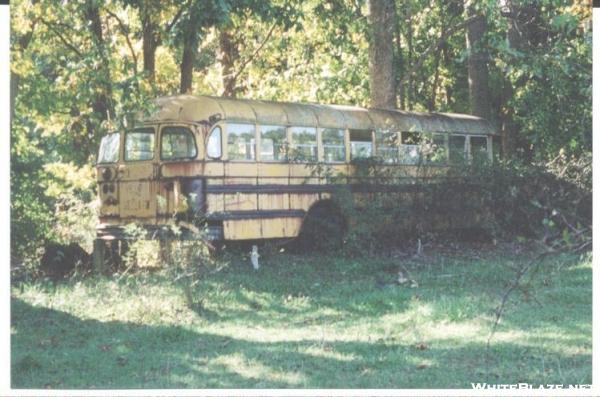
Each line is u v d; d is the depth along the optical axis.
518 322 10.17
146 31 17.89
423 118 19.95
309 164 16.91
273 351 8.93
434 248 18.41
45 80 17.22
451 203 19.02
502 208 19.38
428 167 18.95
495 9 21.25
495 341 9.16
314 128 17.23
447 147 20.30
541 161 20.84
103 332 10.11
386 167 18.16
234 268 14.73
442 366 8.16
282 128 16.59
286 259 15.95
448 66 28.89
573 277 13.46
